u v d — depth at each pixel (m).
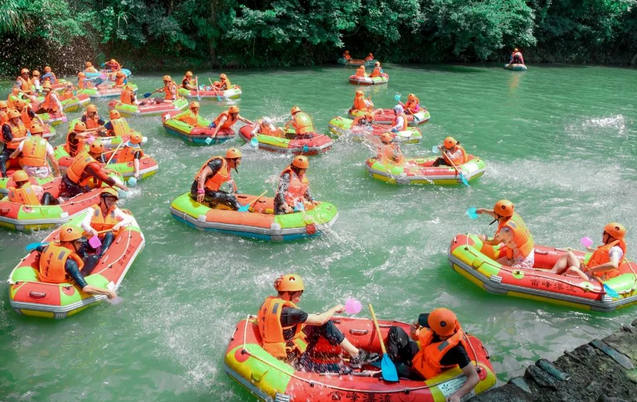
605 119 17.02
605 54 38.06
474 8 29.52
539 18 34.72
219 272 7.08
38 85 17.77
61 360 5.37
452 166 10.55
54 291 5.85
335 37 28.14
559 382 5.06
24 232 8.00
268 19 25.98
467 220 8.88
